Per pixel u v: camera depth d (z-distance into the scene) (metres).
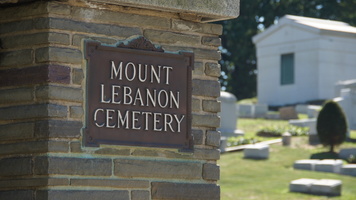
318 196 22.02
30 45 8.53
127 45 8.86
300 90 44.19
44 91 8.38
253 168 26.19
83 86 8.59
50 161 8.28
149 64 8.98
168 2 8.91
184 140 9.17
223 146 29.41
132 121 8.82
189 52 9.28
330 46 43.62
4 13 8.71
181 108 9.18
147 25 9.05
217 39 9.53
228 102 34.50
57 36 8.44
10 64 8.63
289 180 24.30
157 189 8.98
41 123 8.37
